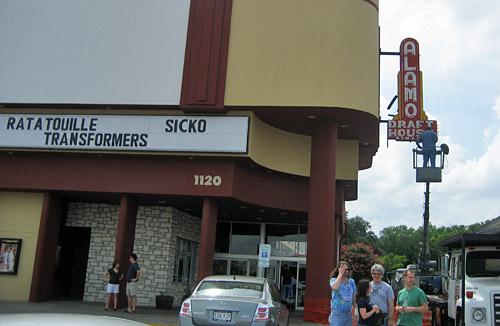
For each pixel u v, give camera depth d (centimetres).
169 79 1908
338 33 1898
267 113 1916
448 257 1454
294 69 1864
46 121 1980
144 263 2139
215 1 1942
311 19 1902
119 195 2014
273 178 2139
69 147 1941
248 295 1020
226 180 1888
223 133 1864
